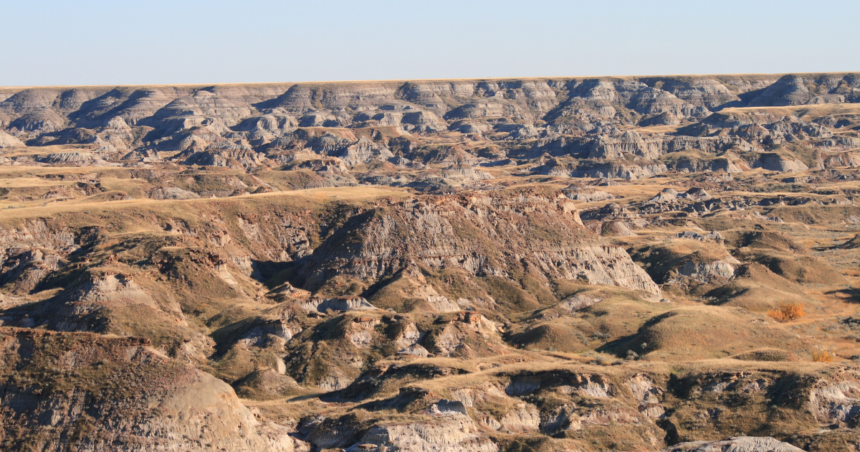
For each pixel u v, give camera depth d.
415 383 109.81
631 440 101.88
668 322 146.12
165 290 154.88
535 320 160.25
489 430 101.12
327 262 177.75
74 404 89.12
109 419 87.69
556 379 112.75
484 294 173.12
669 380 116.31
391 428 95.06
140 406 88.56
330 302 158.62
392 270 174.62
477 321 145.62
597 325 153.50
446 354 135.62
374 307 156.75
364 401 112.31
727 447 96.00
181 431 87.38
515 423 104.44
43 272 166.50
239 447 89.06
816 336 155.00
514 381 113.69
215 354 138.38
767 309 174.12
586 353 142.75
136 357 93.81
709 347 139.62
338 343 136.88
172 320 144.25
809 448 97.62
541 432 104.31
